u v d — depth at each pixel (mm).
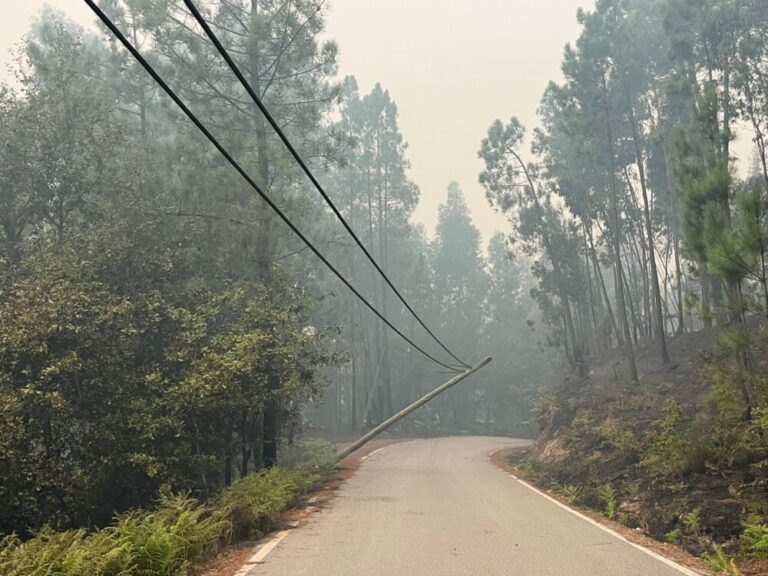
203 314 17375
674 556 8609
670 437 13984
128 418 14812
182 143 21469
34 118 18406
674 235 32438
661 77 33406
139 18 20922
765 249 10789
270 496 11320
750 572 7617
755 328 20453
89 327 14641
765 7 24000
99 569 6344
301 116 22844
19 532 13625
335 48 21641
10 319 14109
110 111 20578
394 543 9172
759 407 12156
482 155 38500
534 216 38000
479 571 7457
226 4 21328
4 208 18891
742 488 10664
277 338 17828
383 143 57094
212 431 16859
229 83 21719
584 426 23000
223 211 20359
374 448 34906
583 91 31000
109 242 17047
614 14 31000
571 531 10453
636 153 32531
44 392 13875
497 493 15805
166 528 7816
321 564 7773
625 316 28047
